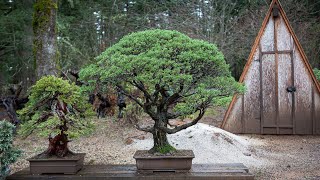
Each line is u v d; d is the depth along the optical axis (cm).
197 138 640
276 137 818
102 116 873
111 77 367
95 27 1302
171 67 369
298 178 462
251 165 540
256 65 858
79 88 413
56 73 797
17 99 786
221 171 401
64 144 408
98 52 1234
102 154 589
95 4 1333
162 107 410
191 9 1220
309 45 1202
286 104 845
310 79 840
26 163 534
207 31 1185
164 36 395
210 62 378
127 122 797
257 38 859
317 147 697
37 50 791
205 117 1029
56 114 392
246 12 1266
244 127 852
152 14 1305
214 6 1288
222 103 380
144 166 394
